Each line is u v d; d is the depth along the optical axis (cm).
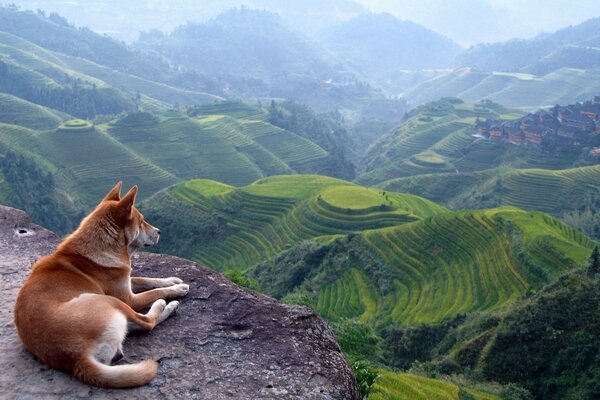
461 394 2538
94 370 429
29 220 850
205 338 534
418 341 4091
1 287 615
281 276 6075
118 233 534
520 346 3297
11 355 472
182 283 629
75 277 488
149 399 435
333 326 3058
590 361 2947
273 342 540
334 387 488
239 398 453
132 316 506
